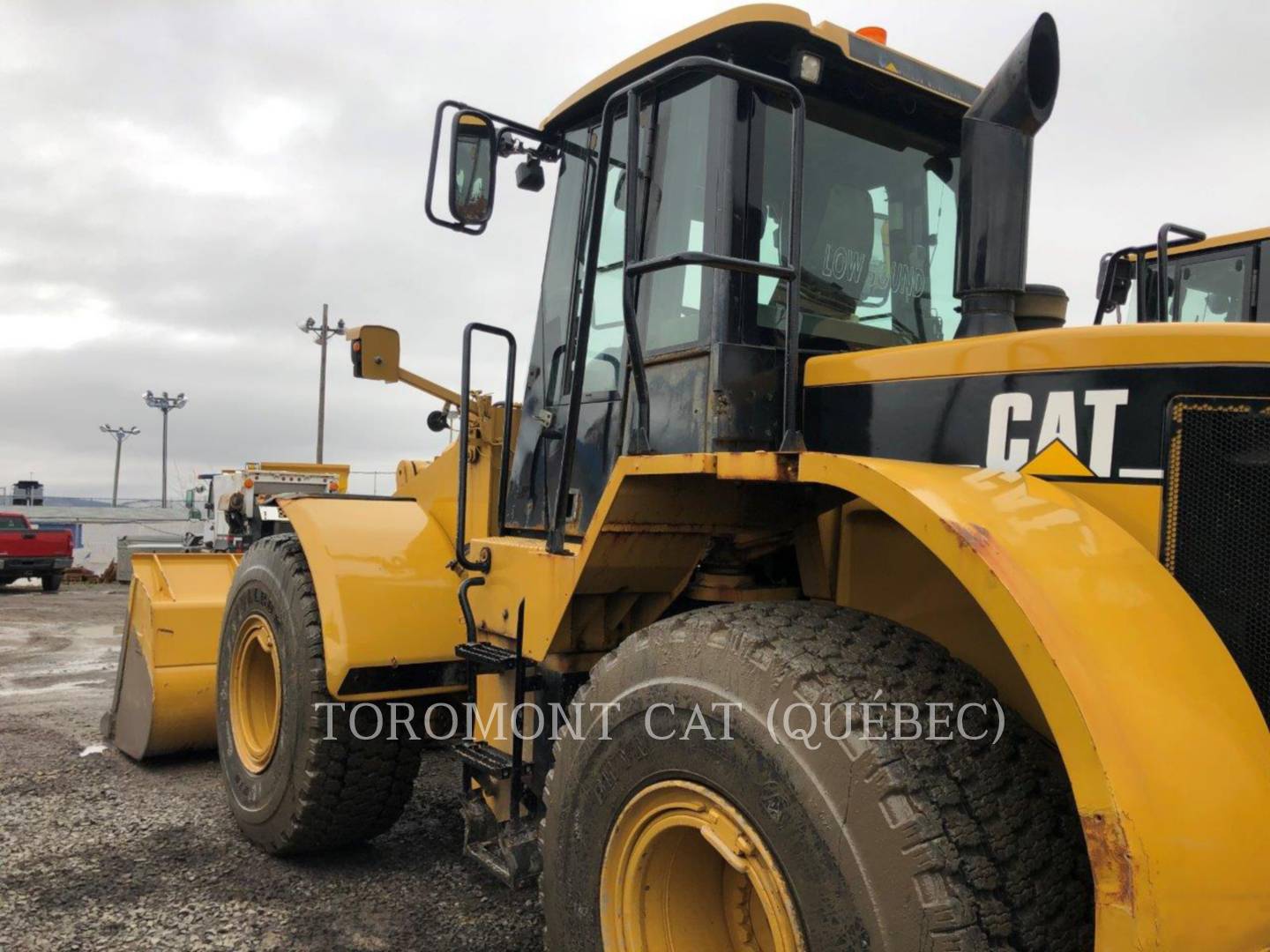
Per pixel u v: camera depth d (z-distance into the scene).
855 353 2.50
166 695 5.20
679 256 2.17
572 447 2.75
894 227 2.97
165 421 50.66
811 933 1.82
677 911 2.22
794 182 2.28
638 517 2.46
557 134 3.43
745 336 2.58
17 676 8.66
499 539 3.21
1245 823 1.52
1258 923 1.49
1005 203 2.40
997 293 2.41
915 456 2.31
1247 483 1.85
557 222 3.42
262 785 3.99
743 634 2.09
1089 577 1.71
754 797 1.94
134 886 3.71
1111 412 1.98
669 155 2.83
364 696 3.54
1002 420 2.14
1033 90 2.36
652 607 2.85
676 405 2.66
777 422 2.61
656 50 2.84
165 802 4.75
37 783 5.07
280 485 18.98
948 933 1.66
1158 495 1.91
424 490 4.18
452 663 3.70
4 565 18.89
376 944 3.24
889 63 2.86
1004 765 1.85
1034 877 1.76
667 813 2.16
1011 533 1.75
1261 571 1.83
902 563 2.36
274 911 3.49
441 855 4.07
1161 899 1.45
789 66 2.66
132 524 40.62
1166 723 1.55
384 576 3.67
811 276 2.75
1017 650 1.61
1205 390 1.89
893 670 1.96
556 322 3.36
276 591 4.00
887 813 1.75
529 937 3.30
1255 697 1.81
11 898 3.58
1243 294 5.70
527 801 3.01
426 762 5.49
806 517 2.56
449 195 3.15
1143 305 3.50
